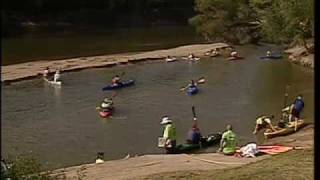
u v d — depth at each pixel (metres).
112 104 60.09
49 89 74.12
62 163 41.25
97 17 173.75
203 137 45.31
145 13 182.62
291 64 91.56
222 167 32.12
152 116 56.75
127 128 52.19
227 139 38.16
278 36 78.56
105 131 51.34
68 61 98.62
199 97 66.38
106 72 88.06
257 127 48.56
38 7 164.62
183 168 32.25
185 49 110.56
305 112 54.44
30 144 47.25
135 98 66.50
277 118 53.75
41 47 128.25
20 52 119.44
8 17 155.75
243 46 116.38
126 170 32.69
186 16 183.50
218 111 58.38
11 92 72.25
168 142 43.25
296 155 27.53
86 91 72.06
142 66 94.19
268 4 80.19
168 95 68.06
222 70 87.81
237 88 71.88
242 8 116.12
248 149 36.97
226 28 121.44
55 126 53.81
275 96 65.94
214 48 111.06
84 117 57.34
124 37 147.62
